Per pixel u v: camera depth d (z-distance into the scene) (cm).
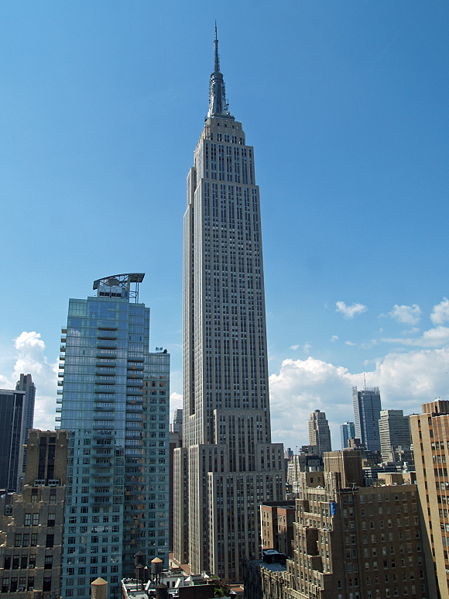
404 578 14912
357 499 15075
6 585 13262
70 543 19588
